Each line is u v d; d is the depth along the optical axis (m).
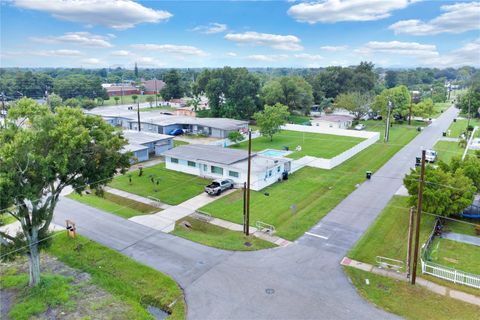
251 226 29.03
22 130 20.09
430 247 25.66
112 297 20.14
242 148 57.66
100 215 31.31
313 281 21.36
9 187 18.38
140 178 41.81
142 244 26.06
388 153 55.38
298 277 21.78
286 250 25.11
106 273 22.41
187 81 177.00
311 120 86.00
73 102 101.50
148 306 19.58
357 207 33.12
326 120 80.69
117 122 79.31
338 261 23.67
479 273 22.23
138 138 55.03
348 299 19.66
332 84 119.44
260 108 94.31
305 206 33.31
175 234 27.67
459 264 23.47
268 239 26.75
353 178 42.22
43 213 20.88
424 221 30.03
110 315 18.58
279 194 36.47
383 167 47.31
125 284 21.28
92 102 107.44
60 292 20.44
